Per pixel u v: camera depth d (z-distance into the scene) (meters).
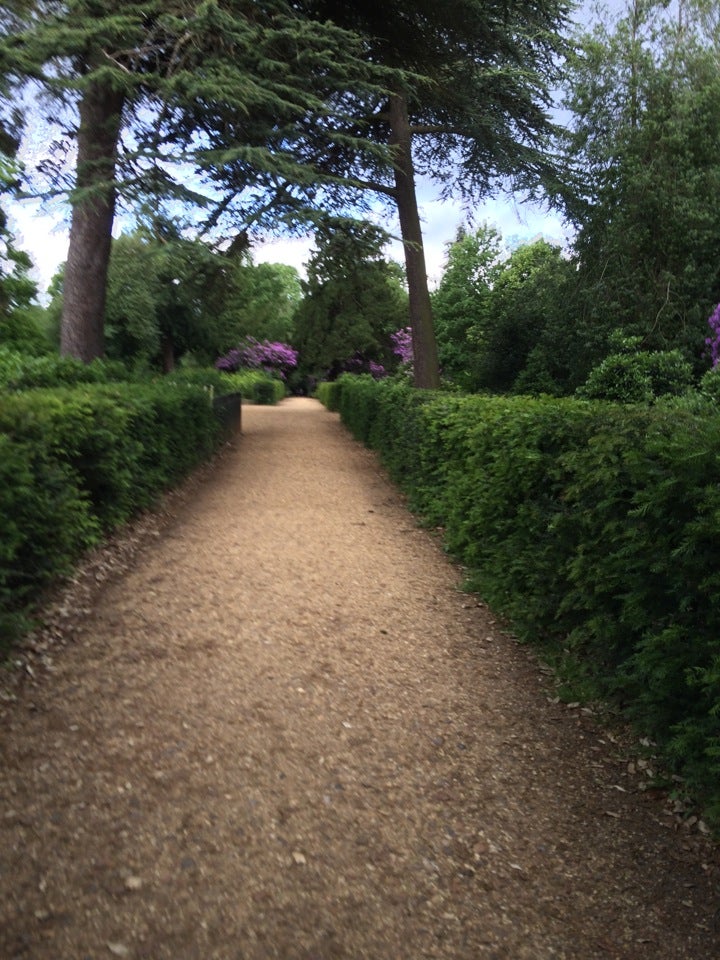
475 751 3.46
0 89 10.29
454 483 6.99
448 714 3.81
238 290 18.78
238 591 5.54
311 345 51.59
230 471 12.34
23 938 2.12
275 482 11.30
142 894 2.35
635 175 15.04
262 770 3.14
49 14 11.09
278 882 2.47
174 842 2.62
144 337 26.22
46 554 4.68
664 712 3.13
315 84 12.98
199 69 11.41
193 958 2.12
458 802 3.04
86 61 11.57
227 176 12.95
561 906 2.49
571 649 4.37
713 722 2.85
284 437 19.34
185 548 6.77
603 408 4.39
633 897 2.54
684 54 15.86
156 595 5.32
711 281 14.79
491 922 2.38
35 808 2.74
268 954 2.16
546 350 16.23
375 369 50.12
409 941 2.27
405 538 7.73
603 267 15.71
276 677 4.07
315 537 7.54
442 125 17.05
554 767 3.37
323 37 12.05
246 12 12.31
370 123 16.94
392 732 3.58
